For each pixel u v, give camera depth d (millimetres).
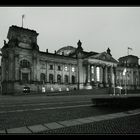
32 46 74438
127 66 118875
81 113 17516
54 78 81750
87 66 93375
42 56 77875
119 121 13148
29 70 72438
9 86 68625
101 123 12414
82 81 92438
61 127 11156
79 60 92438
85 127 11102
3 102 32062
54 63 82625
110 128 10695
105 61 102500
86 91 73062
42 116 15688
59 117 15109
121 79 113875
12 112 18391
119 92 79500
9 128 10969
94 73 96938
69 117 15109
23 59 70875
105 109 20906
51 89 78875
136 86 120062
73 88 87812
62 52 102250
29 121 13297
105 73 102562
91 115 16219
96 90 77438
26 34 73688
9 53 69750
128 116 15555
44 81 78062
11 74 68625
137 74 123625
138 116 15562
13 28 70625
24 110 19969
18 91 66812
